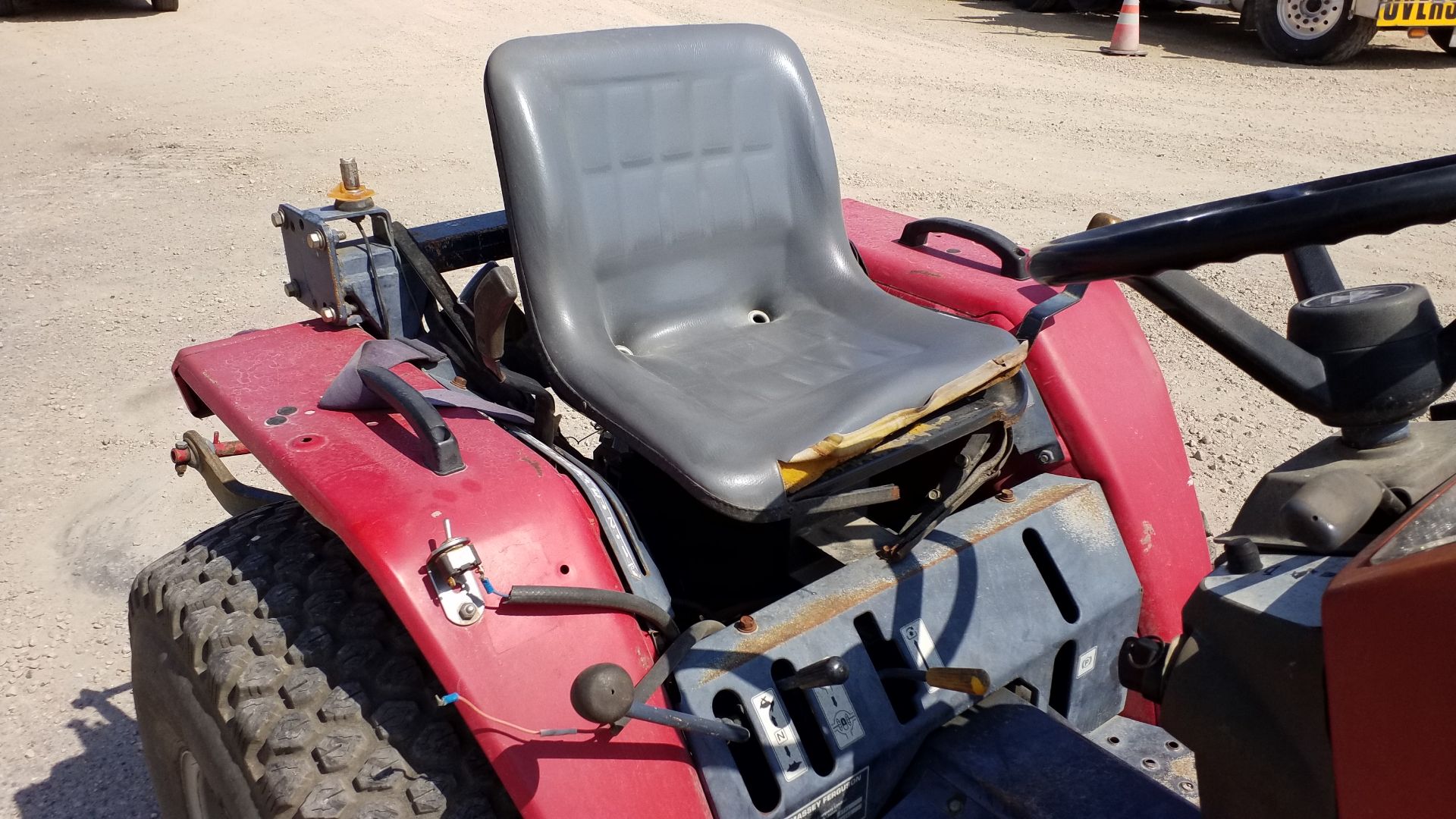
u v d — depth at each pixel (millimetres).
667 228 2172
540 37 2043
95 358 4656
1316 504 1210
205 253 5840
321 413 1881
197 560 1927
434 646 1494
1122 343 2234
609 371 1945
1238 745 1253
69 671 2902
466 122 8172
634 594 1653
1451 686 993
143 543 3418
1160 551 2121
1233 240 1172
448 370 2031
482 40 10648
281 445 1765
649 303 2182
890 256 2504
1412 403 1319
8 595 3188
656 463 1792
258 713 1641
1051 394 2107
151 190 6871
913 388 1915
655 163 2145
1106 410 2119
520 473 1679
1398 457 1352
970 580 1858
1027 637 1862
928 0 13555
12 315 5094
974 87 9367
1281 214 1145
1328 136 7785
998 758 1720
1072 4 12672
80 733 2697
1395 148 7434
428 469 1688
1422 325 1317
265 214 6402
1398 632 1022
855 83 9414
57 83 9469
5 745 2664
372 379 1770
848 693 1682
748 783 1700
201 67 9930
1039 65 10266
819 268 2338
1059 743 1736
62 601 3164
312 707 1647
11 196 6816
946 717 1761
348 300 2107
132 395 4340
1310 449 1438
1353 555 1271
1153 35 11820
